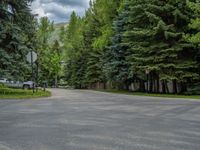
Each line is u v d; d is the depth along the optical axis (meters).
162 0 31.64
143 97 24.95
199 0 27.94
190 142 6.80
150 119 10.54
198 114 12.02
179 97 24.83
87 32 62.62
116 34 38.94
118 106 15.46
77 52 70.94
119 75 38.72
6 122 9.82
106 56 42.12
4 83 39.66
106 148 6.20
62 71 89.56
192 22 27.95
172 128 8.67
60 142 6.78
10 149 6.16
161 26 29.86
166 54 30.03
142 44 31.75
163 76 30.34
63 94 30.77
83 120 10.25
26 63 26.56
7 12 26.22
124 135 7.59
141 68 31.62
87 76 60.25
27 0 27.16
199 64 31.05
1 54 24.78
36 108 14.34
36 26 28.44
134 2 33.91
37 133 7.89
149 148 6.20
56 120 10.25
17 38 25.55
